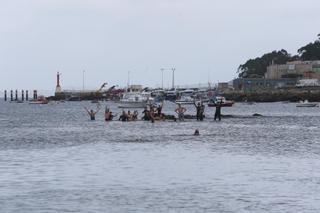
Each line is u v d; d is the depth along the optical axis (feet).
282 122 342.64
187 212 85.25
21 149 176.14
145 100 588.91
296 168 129.70
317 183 108.68
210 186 105.91
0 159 148.15
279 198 94.68
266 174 120.37
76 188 104.27
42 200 93.86
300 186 105.40
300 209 86.69
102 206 89.40
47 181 111.96
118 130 266.36
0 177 117.08
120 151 167.84
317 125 312.29
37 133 253.03
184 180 112.68
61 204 90.84
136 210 86.69
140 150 170.71
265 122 340.59
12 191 101.50
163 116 352.49
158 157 151.64
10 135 240.94
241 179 113.70
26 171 125.29
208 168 129.70
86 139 214.28
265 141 205.05
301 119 381.81
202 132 250.16
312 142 201.46
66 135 238.07
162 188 104.06
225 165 135.13
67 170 126.72
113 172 123.44
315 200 93.04
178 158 149.28
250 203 90.84
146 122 334.24
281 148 178.19
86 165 135.03
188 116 384.06
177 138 217.15
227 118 391.45
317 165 135.03
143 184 108.27
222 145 188.14
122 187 105.09
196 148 177.17
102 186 106.22
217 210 86.33
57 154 160.15
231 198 94.89
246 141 204.44
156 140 207.82
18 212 85.66
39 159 147.74
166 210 86.58
